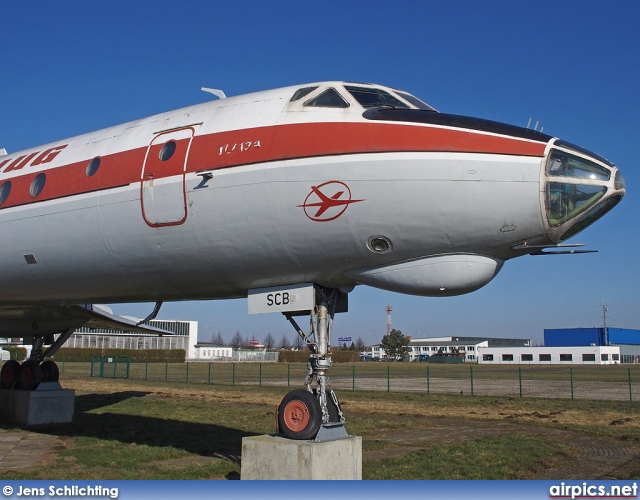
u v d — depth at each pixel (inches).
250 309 393.1
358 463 345.7
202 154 366.9
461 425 721.6
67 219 418.0
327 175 331.3
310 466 319.3
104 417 726.5
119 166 401.1
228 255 365.7
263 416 784.9
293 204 338.3
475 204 313.7
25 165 469.4
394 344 5167.3
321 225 335.6
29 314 597.0
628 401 1065.5
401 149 323.3
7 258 461.1
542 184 309.6
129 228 390.3
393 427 692.1
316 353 367.2
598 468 468.1
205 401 1013.2
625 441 605.0
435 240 326.0
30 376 634.8
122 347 3708.2
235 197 350.6
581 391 1341.0
